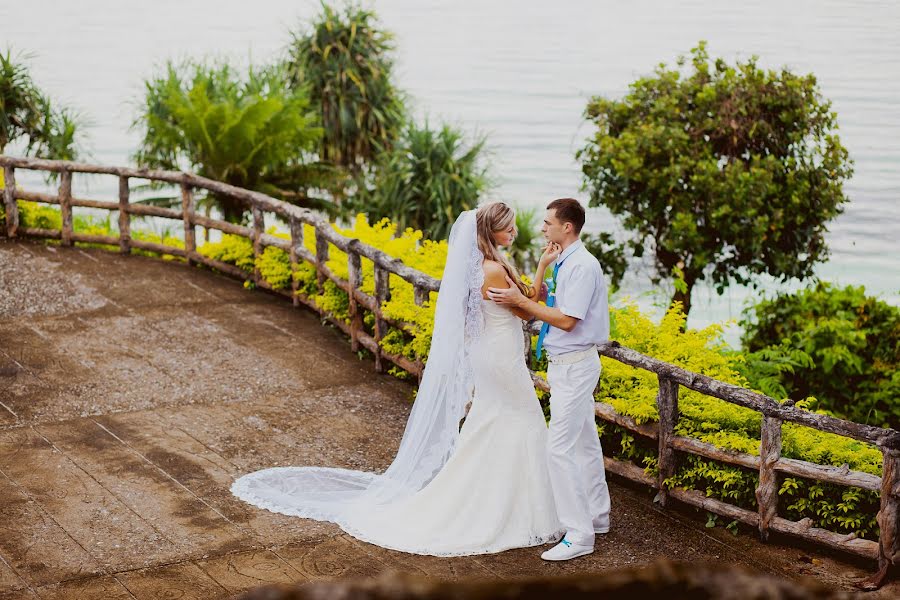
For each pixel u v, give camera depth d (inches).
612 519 203.0
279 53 742.5
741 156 509.0
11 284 348.5
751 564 184.1
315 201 644.1
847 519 183.6
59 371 273.3
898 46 2068.2
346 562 179.2
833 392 399.9
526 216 649.6
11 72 687.1
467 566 180.4
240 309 341.1
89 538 182.9
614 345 213.5
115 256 398.0
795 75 501.4
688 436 205.2
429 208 655.8
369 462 227.6
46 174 1079.6
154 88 666.2
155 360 286.7
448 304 191.0
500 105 2071.9
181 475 213.2
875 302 432.8
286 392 269.7
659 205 502.3
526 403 192.4
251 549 182.1
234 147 590.9
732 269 514.6
